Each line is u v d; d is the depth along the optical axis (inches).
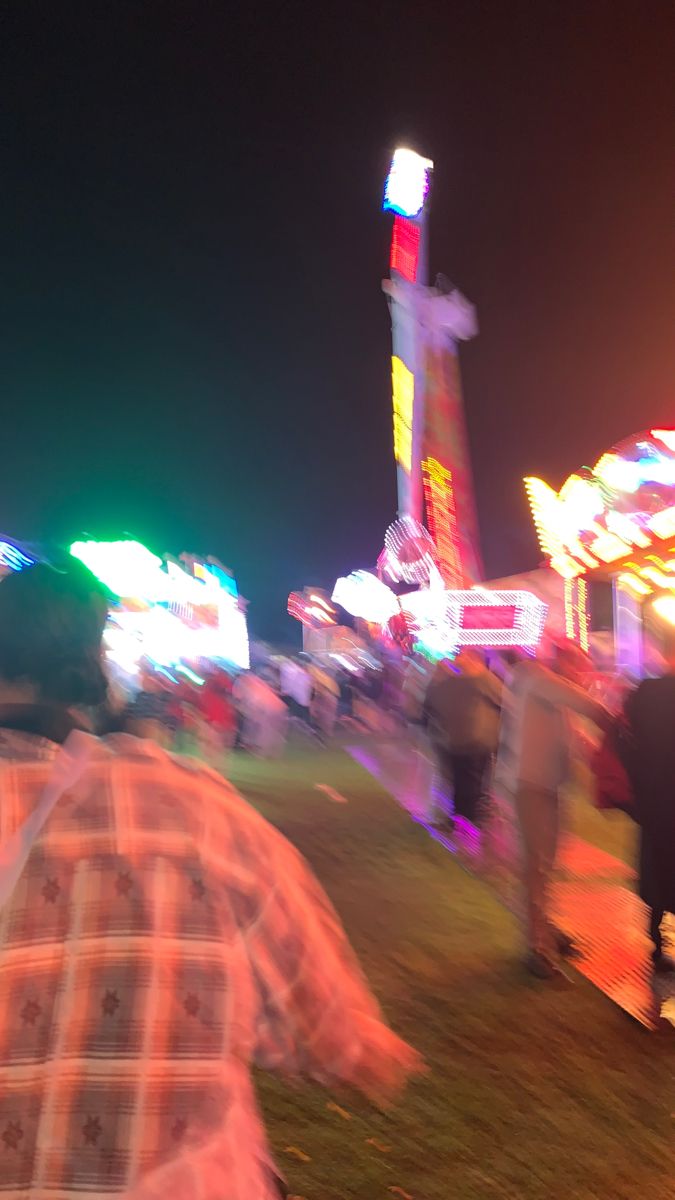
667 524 487.2
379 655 1219.9
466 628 829.2
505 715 279.6
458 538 1186.6
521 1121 180.5
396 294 1268.5
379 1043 78.0
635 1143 173.3
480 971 260.2
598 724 249.9
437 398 1264.8
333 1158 165.9
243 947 70.5
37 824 68.2
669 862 236.1
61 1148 62.7
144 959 65.8
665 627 246.2
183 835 69.7
